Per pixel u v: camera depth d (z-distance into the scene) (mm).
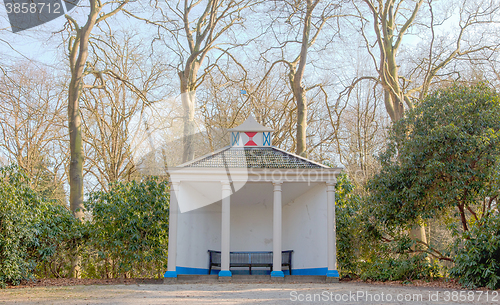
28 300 9258
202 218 15023
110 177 23672
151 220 14977
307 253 14469
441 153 12797
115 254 14961
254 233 15758
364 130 25281
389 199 13656
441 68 22188
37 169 23922
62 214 15086
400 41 20797
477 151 12547
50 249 14172
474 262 10492
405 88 24766
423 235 18203
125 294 9953
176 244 13016
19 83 17828
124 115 23141
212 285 11875
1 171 13367
